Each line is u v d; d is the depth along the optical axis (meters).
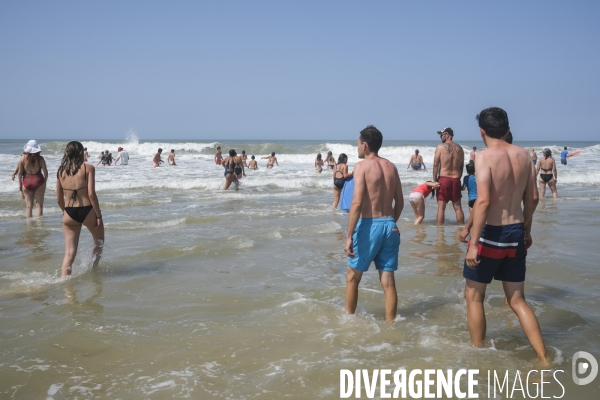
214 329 4.68
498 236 4.01
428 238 8.95
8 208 12.91
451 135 10.27
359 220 4.81
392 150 40.34
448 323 4.84
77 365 3.96
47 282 6.26
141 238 8.96
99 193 16.34
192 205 13.62
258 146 42.78
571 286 6.01
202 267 7.00
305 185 19.34
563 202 14.44
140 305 5.41
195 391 3.54
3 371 3.84
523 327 4.05
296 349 4.23
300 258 7.54
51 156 32.75
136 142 43.47
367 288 6.01
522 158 4.07
